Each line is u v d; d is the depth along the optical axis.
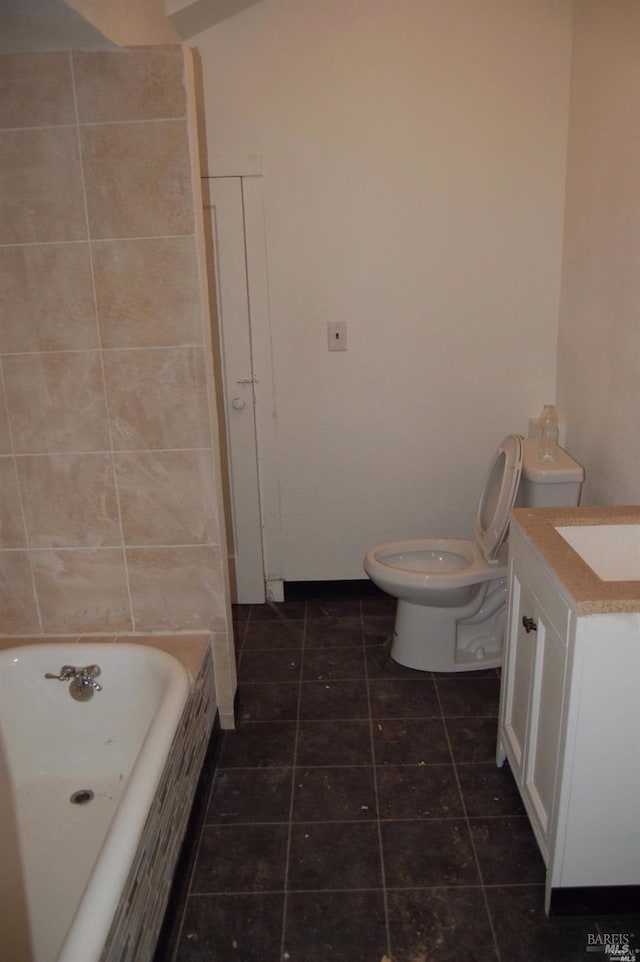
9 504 2.16
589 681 1.42
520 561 1.86
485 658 2.72
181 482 2.13
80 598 2.26
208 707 2.20
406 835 1.92
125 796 1.45
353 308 2.93
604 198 2.33
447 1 2.60
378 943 1.61
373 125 2.73
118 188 1.88
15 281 1.96
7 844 1.82
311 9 2.62
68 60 1.79
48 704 2.09
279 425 3.08
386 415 3.06
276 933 1.65
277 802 2.05
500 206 2.80
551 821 1.61
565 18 2.61
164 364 2.02
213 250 2.87
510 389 3.01
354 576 3.30
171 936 1.63
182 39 2.62
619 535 1.83
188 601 2.25
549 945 1.60
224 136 2.75
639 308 2.04
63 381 2.04
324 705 2.51
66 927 1.58
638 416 2.06
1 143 1.85
